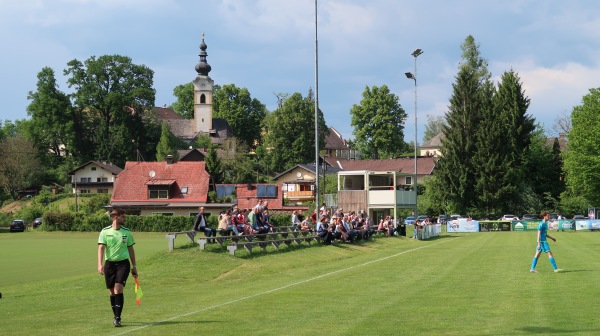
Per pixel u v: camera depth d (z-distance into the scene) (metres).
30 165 123.62
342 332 13.19
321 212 46.38
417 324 14.01
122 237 14.57
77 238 67.94
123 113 131.12
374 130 139.12
